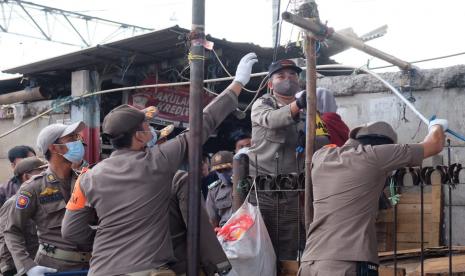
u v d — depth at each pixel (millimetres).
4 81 11227
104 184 2994
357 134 3381
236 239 3678
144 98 9711
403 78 5926
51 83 10688
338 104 6367
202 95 3189
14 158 6000
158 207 3006
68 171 4012
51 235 3926
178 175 3371
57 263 3873
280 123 4102
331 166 3232
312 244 3242
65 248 3887
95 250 2980
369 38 4902
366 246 3082
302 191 3793
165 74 9820
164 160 3045
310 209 3574
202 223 3287
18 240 3891
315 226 3254
